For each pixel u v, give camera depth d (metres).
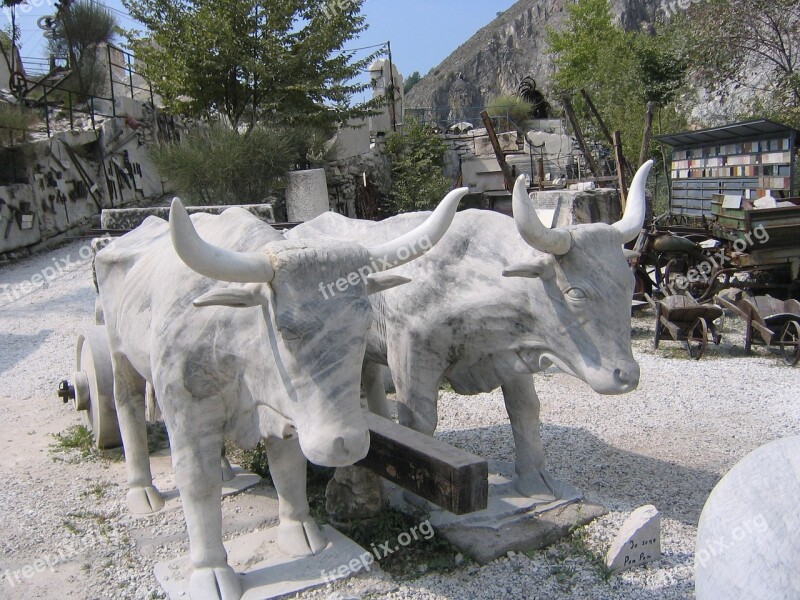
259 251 3.08
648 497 4.70
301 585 3.57
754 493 2.22
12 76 17.19
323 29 15.96
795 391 6.99
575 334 3.69
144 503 4.53
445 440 5.79
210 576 3.46
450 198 3.20
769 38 18.58
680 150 14.23
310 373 2.89
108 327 4.45
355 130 19.17
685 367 7.90
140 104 19.52
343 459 2.85
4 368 8.26
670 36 22.19
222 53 15.62
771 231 9.38
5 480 5.07
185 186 14.30
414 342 4.11
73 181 16.50
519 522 4.14
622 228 3.80
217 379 3.40
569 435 5.84
